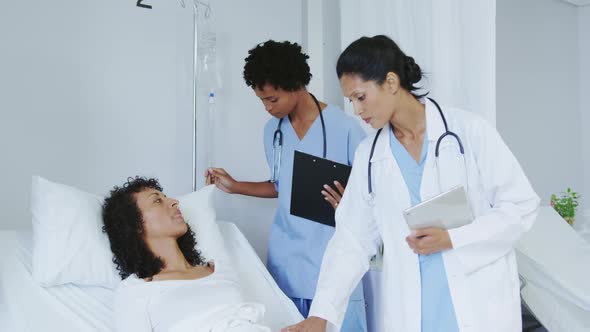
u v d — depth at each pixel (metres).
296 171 1.60
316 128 1.69
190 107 2.25
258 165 2.44
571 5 3.59
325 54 2.54
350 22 2.26
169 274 1.48
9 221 1.88
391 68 1.15
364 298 1.58
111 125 2.06
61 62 1.96
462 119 1.22
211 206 1.86
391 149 1.29
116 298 1.40
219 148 2.33
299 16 2.54
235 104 2.37
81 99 2.00
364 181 1.34
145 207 1.51
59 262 1.49
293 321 1.54
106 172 2.05
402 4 2.04
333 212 1.61
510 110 3.26
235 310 1.33
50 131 1.94
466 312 1.16
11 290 1.45
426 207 1.13
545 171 3.47
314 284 1.64
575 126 3.64
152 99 2.16
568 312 1.86
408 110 1.23
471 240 1.14
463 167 1.20
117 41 2.08
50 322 1.36
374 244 1.36
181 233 1.55
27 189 1.90
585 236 2.76
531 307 1.93
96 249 1.54
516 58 3.27
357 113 1.19
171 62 2.20
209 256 1.71
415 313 1.23
